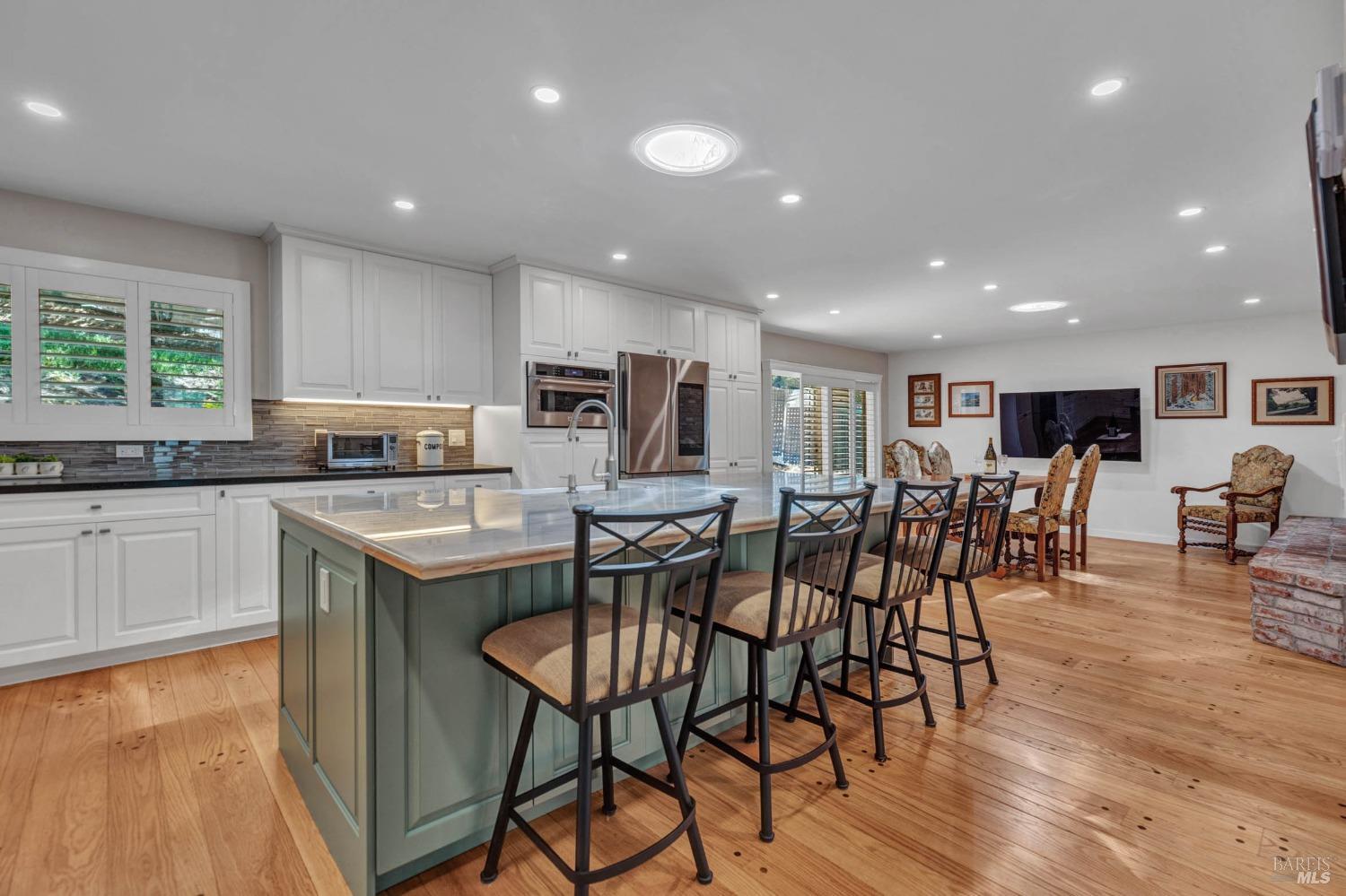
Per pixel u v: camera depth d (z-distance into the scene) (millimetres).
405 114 2234
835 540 1846
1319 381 5520
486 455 4320
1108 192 2914
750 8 1692
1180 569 5172
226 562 3113
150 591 2920
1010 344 7281
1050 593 4402
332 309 3553
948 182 2809
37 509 2666
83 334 3051
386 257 3766
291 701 1988
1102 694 2662
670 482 3193
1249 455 5719
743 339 5387
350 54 1890
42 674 2729
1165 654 3164
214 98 2127
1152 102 2158
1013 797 1891
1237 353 5914
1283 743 2232
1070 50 1877
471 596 1590
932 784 1963
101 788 1911
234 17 1724
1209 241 3617
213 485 3078
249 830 1723
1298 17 1718
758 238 3572
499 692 1646
